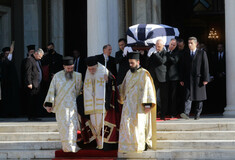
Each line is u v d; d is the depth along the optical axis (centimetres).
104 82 1238
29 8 2072
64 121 1214
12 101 1867
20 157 1265
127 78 1238
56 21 2108
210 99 1889
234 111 1625
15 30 2072
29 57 1659
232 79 1622
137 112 1205
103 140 1240
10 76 1870
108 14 1753
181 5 2345
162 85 1483
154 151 1220
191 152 1203
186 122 1374
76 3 2166
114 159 1195
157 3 2008
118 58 1411
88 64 1240
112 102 1248
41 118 1773
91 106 1238
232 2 1623
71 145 1209
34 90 1647
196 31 2597
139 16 1991
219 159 1188
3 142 1318
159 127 1333
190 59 1501
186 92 1503
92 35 1633
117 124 1254
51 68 1764
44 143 1298
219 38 2623
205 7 2453
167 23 2195
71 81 1247
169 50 1521
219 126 1315
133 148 1192
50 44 1781
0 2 2025
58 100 1230
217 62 1819
